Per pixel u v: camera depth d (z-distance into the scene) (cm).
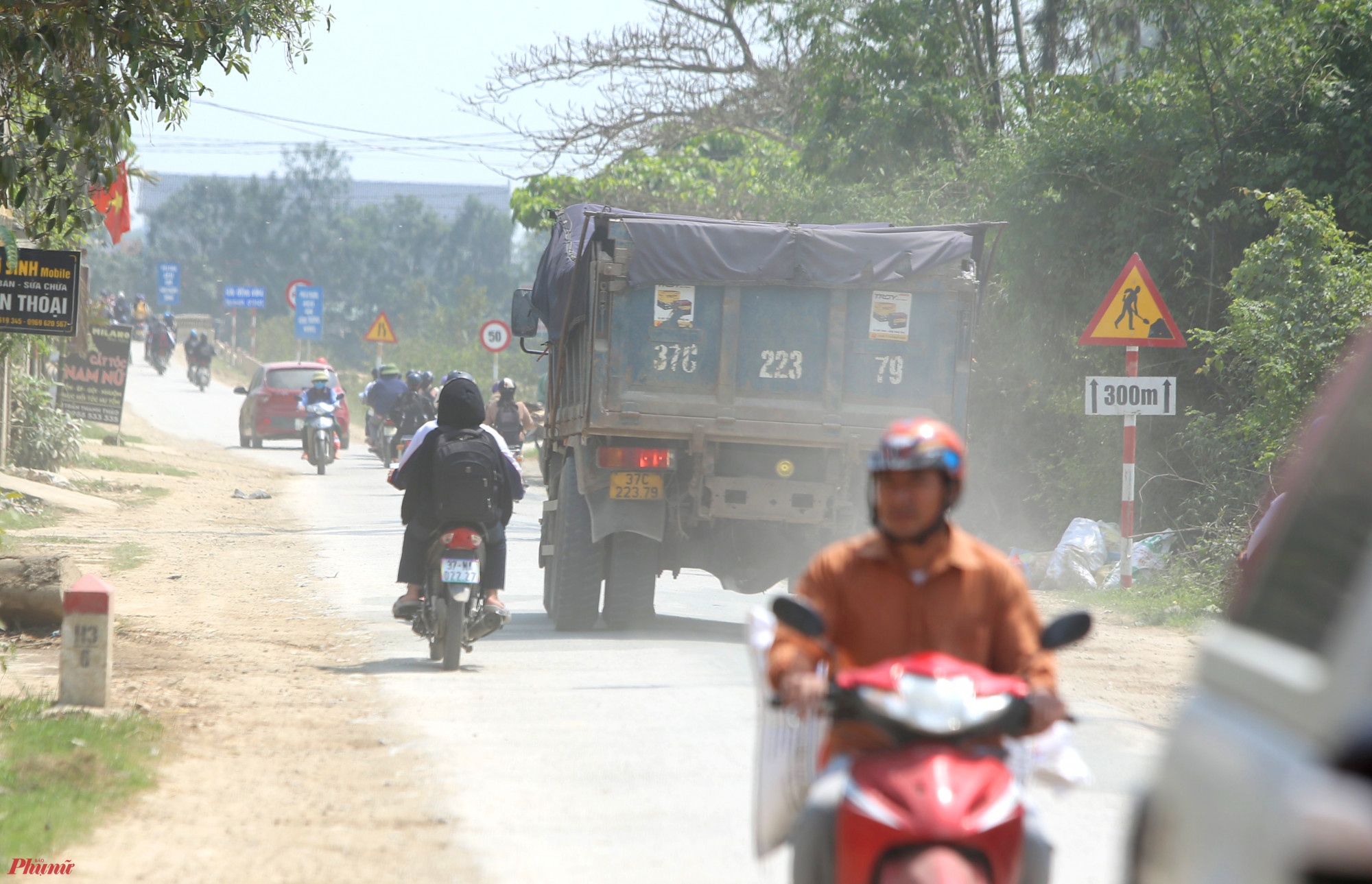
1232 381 6238
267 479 11019
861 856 1332
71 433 9569
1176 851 1069
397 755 2766
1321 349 5088
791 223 4491
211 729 2934
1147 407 5194
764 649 1634
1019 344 7112
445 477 3681
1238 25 6331
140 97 3572
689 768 2688
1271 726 948
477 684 3522
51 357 10900
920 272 4409
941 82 8369
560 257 4844
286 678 3544
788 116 12044
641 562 4456
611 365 4344
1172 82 6612
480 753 2789
